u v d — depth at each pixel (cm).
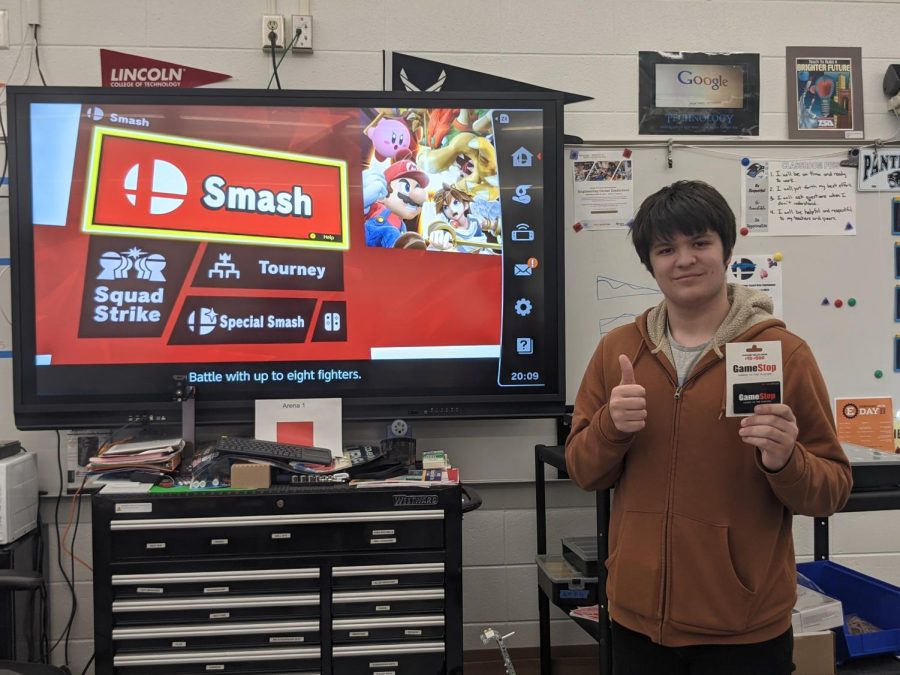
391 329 200
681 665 123
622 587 124
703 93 228
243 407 194
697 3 228
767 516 117
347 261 199
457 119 203
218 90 195
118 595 161
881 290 231
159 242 193
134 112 193
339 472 174
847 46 232
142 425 192
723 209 118
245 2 216
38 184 189
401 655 166
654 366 126
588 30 225
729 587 114
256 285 196
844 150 230
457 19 222
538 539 213
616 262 224
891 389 232
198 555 162
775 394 112
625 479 128
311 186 199
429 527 168
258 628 163
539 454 211
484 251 203
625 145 224
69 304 190
